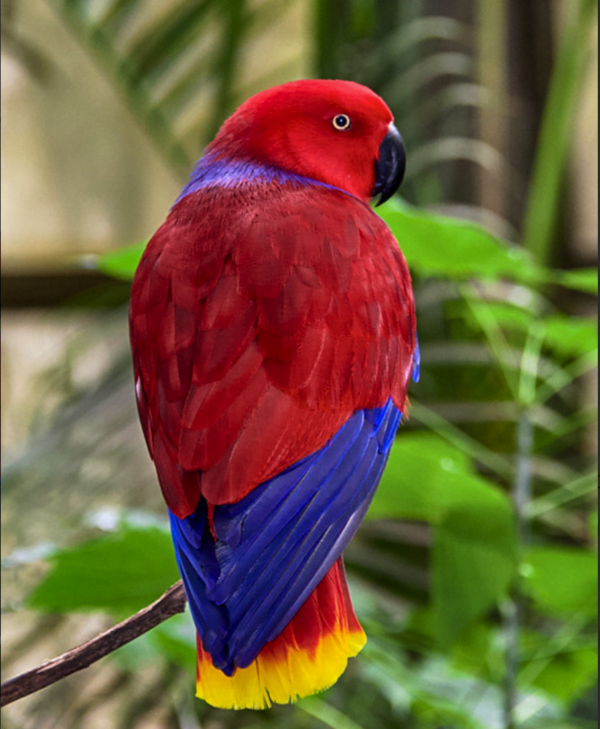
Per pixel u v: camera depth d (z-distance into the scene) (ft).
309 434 8.16
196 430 7.95
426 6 21.13
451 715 14.01
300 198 9.21
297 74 23.41
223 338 8.19
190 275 8.55
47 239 24.76
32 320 23.66
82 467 17.75
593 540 18.39
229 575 7.63
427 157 20.15
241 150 10.60
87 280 23.45
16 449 20.62
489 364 18.04
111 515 12.42
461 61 20.79
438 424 17.34
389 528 18.63
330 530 8.14
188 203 9.33
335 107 10.85
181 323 8.38
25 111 24.59
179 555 7.86
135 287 8.95
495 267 12.25
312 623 7.89
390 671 13.88
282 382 8.11
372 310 8.79
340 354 8.43
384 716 17.80
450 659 14.10
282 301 8.32
